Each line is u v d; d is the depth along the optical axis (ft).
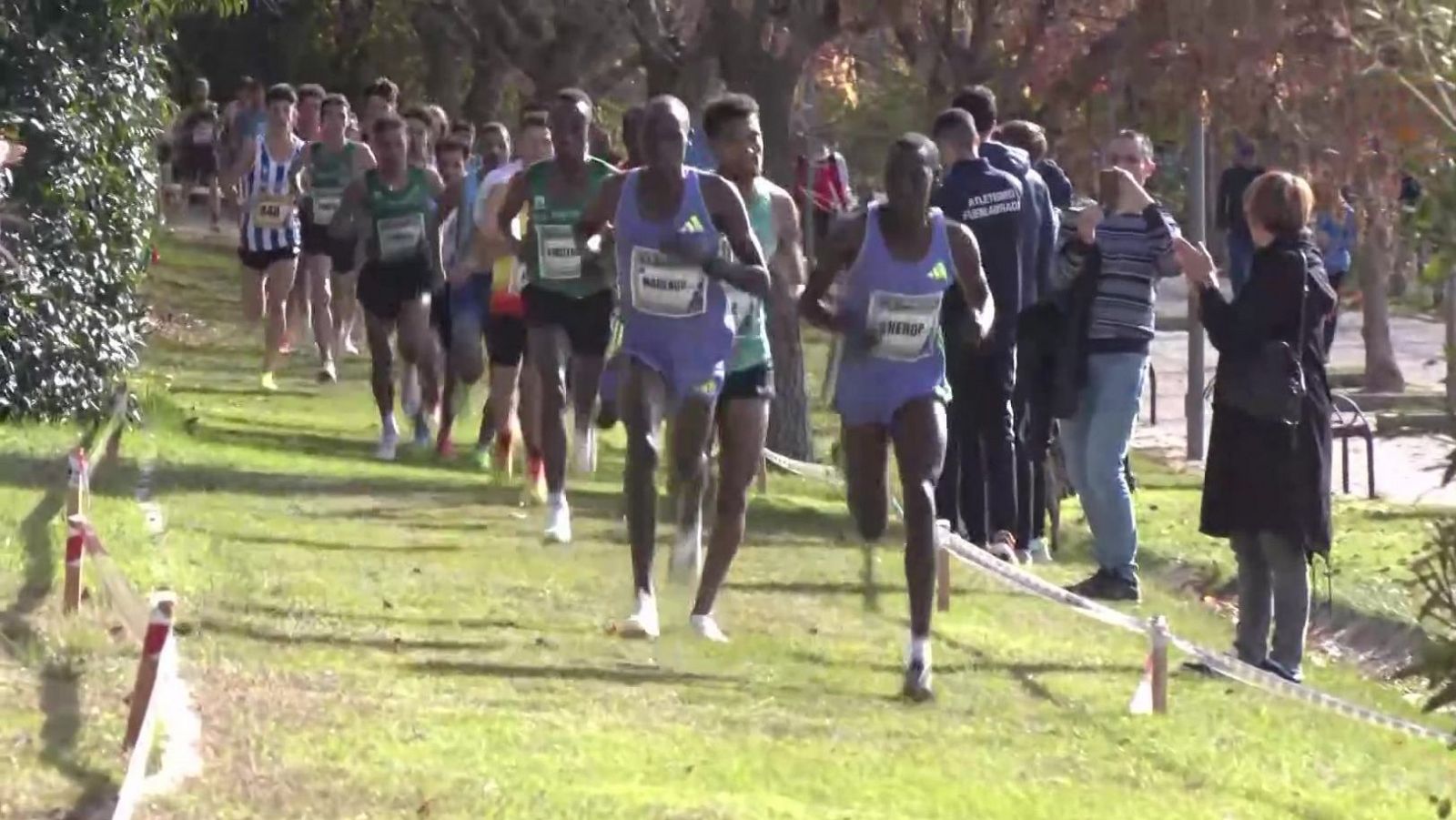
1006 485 127.24
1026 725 90.27
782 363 165.17
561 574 109.91
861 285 92.58
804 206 202.49
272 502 124.77
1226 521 104.83
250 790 66.13
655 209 95.55
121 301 147.23
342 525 119.14
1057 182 138.10
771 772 76.69
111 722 70.85
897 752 82.64
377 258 154.81
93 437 134.31
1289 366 102.63
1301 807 82.84
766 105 166.50
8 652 78.43
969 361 124.26
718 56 168.45
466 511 128.88
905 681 92.58
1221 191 189.88
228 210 382.22
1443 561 66.64
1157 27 175.52
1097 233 121.29
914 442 92.63
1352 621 128.47
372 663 87.45
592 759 75.31
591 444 138.72
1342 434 187.32
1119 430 122.52
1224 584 138.10
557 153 115.44
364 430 171.42
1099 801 78.43
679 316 96.37
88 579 90.07
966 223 122.11
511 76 389.39
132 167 146.82
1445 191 64.54
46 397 139.64
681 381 96.84
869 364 93.25
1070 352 121.70
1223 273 242.17
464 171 159.22
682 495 104.94
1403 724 94.79
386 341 156.25
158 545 104.06
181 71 431.43
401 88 442.91
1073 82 183.93
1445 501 177.27
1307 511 103.65
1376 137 143.13
